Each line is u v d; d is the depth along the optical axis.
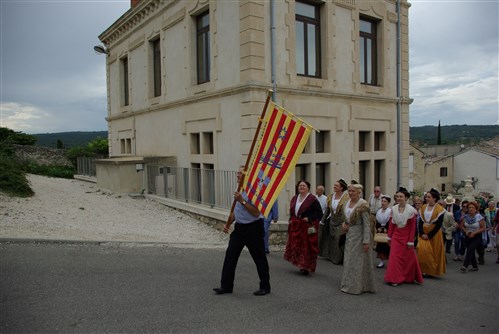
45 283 5.69
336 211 8.59
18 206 10.34
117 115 20.16
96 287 5.70
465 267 8.88
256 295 5.87
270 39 11.64
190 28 13.95
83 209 11.56
